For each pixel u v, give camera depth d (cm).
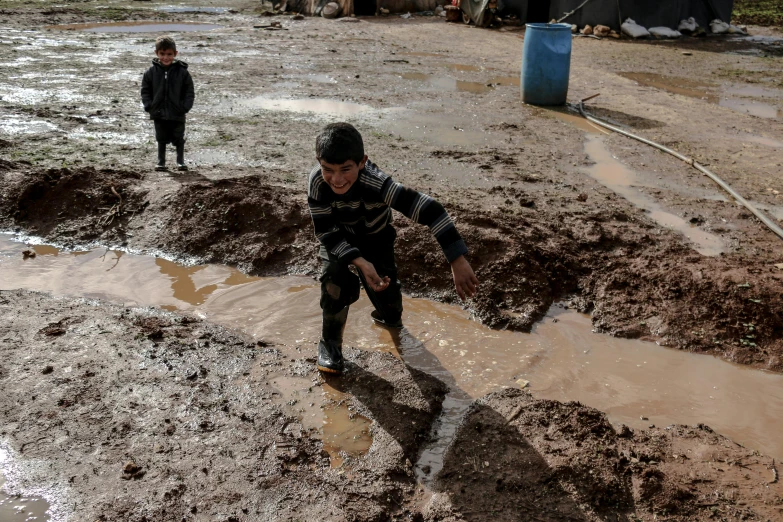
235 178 680
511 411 389
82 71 1341
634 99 1267
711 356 468
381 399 401
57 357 426
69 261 575
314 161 818
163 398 392
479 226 600
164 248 594
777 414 406
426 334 481
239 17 2408
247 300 520
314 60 1584
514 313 508
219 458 347
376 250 426
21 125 928
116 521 306
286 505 319
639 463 349
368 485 334
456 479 341
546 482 337
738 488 337
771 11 2833
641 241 605
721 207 715
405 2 2550
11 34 1788
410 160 841
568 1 2123
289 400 399
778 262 576
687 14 2180
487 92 1294
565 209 682
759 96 1338
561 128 1038
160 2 2736
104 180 674
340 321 420
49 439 355
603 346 475
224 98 1155
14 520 306
